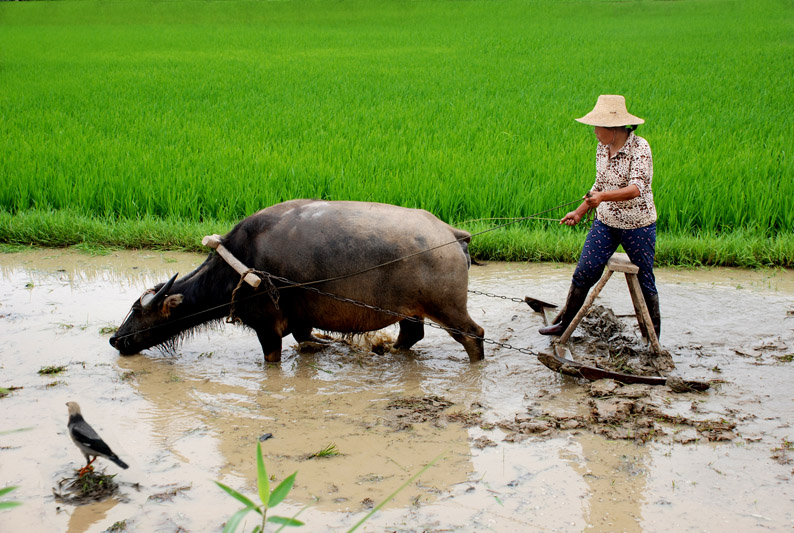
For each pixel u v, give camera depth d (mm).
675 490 3639
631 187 4824
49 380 5016
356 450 4086
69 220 8453
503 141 11203
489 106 14938
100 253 8031
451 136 11727
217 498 3656
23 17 47688
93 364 5312
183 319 5371
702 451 3988
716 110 14195
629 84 18234
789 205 8281
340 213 5059
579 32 35906
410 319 5406
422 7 50281
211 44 32812
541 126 12656
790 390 4699
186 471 3902
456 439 4191
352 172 9586
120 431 4332
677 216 8445
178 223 8398
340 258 4938
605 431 4211
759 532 3285
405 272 4914
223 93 17562
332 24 43906
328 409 4621
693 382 4648
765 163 9523
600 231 5227
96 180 9398
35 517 3518
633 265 5020
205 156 10406
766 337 5582
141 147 11102
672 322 5930
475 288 6918
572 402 4648
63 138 11820
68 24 45688
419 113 14281
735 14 43781
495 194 8875
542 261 7777
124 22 46625
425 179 9102
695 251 7512
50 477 3848
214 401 4746
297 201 5293
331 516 3486
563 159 10031
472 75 20797
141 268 7551
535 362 5316
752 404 4520
